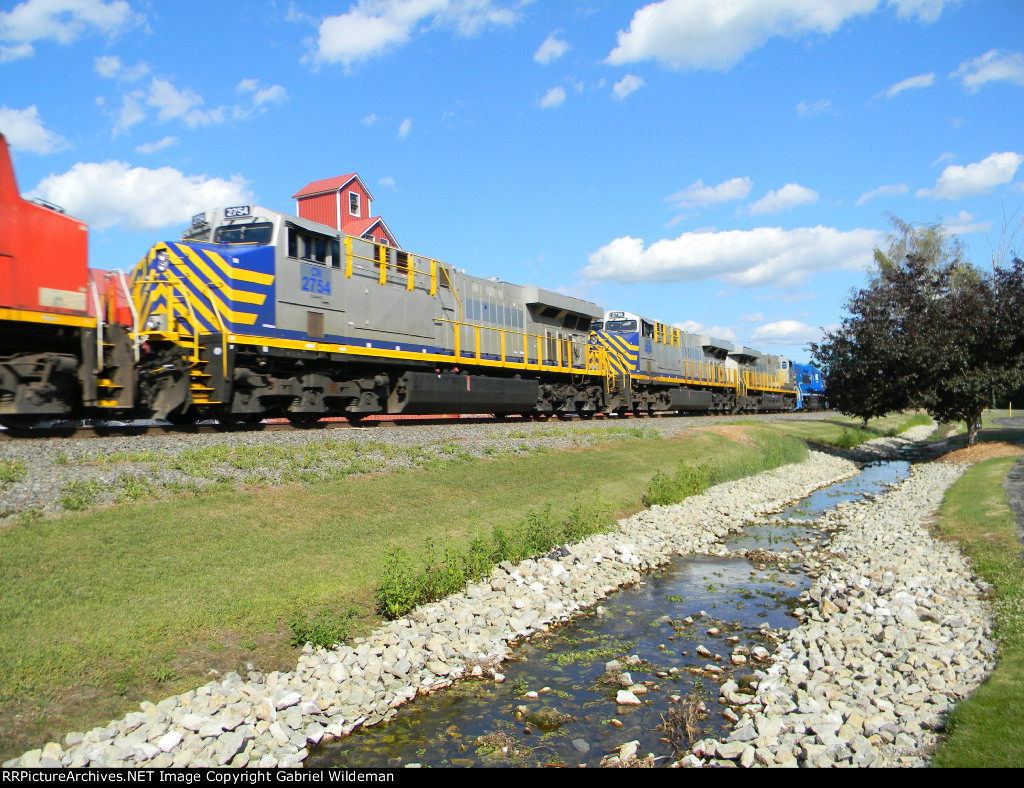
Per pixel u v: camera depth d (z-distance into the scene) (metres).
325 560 9.70
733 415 46.66
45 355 11.64
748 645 9.38
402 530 11.38
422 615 9.09
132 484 10.06
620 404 32.94
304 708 6.74
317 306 16.36
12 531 8.26
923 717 6.36
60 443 11.52
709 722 7.13
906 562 11.77
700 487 19.66
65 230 11.88
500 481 15.22
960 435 37.34
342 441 14.87
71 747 5.67
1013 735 5.58
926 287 26.42
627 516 16.02
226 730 6.23
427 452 15.62
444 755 6.42
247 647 7.50
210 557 8.88
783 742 6.34
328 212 43.53
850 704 6.96
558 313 28.67
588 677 8.30
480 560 10.95
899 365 25.67
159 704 6.34
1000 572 10.10
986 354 24.88
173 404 13.91
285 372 16.19
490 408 23.44
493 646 8.86
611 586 11.91
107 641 6.90
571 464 18.31
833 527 17.38
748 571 13.22
